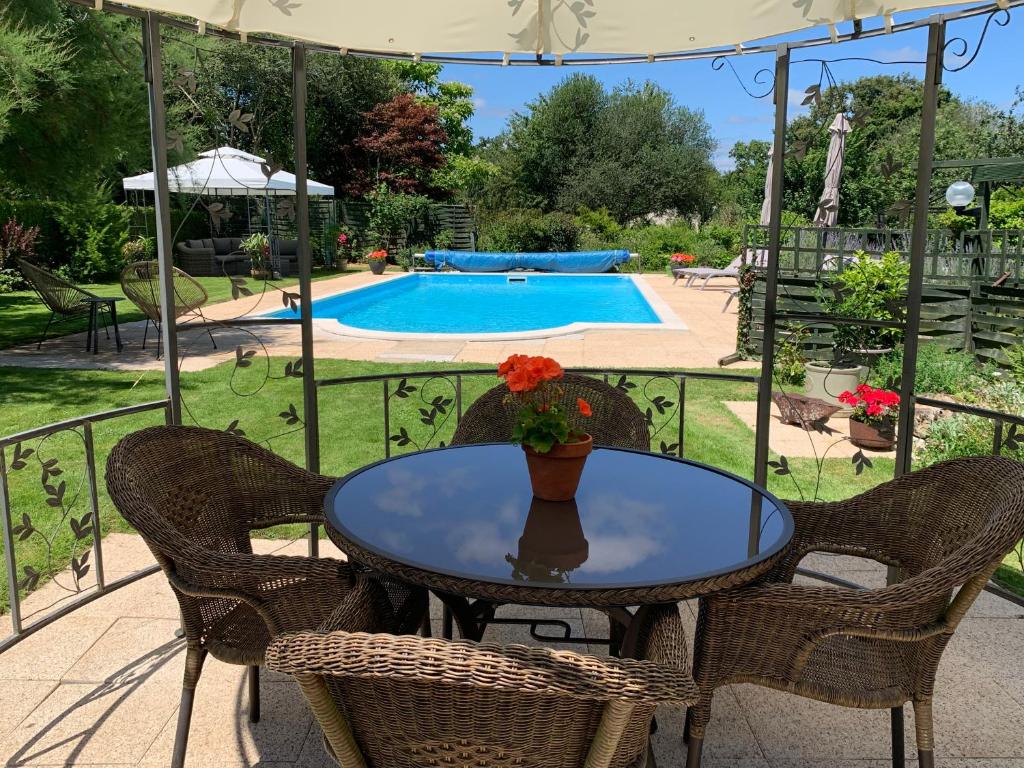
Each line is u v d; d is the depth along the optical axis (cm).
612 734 109
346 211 2102
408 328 1093
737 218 2498
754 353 775
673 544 158
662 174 2633
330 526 167
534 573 142
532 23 290
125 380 641
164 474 188
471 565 145
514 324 1148
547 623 213
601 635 249
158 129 234
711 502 186
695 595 142
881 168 249
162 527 158
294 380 646
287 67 1816
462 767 117
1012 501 152
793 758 187
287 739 192
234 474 209
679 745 192
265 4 249
